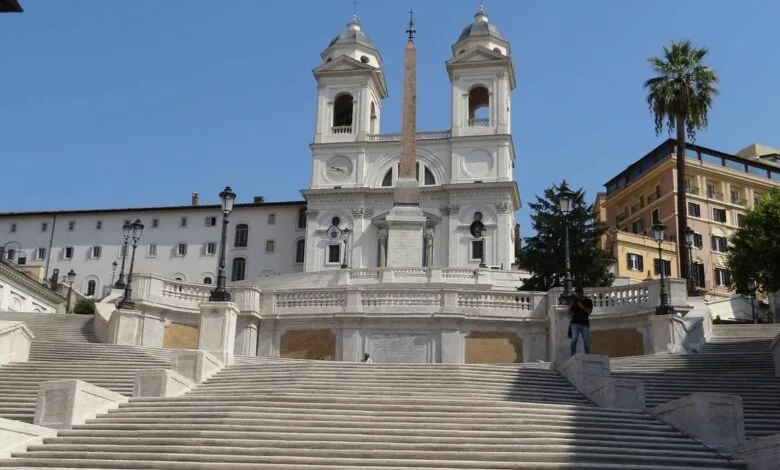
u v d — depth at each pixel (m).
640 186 83.38
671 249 75.75
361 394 16.66
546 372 19.81
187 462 12.30
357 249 71.12
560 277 46.81
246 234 78.00
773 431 15.16
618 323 29.33
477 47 74.69
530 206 50.34
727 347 26.22
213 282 76.88
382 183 73.56
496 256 69.31
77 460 12.53
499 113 73.56
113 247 78.69
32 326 30.30
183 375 18.62
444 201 71.81
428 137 74.12
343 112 78.00
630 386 16.44
